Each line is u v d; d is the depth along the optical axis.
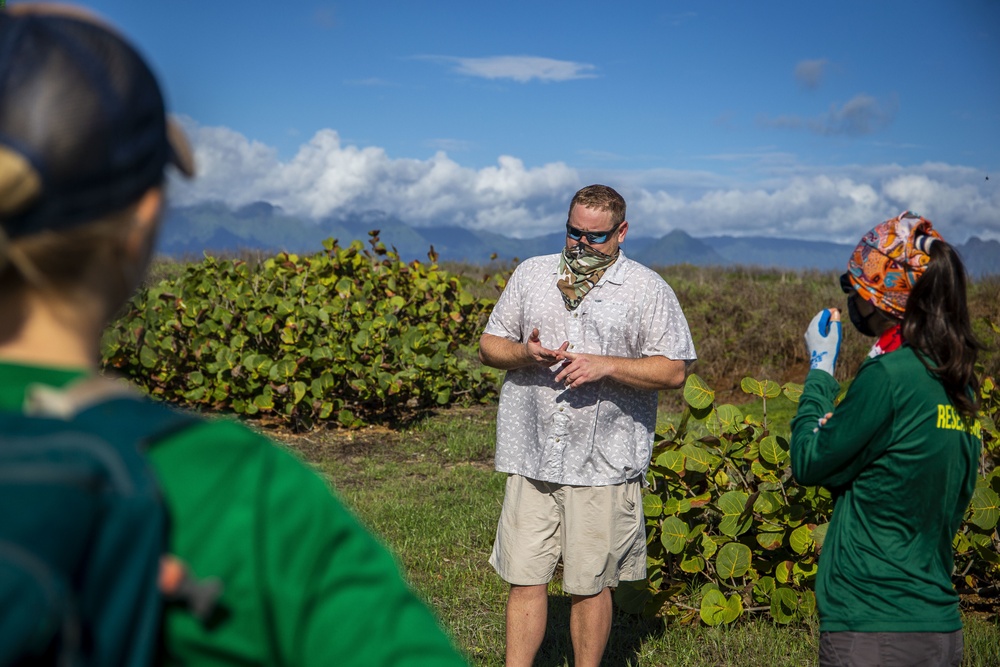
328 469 8.26
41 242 0.75
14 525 0.64
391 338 10.29
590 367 3.67
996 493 5.12
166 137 0.83
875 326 2.74
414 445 9.22
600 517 3.83
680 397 12.26
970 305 13.80
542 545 3.92
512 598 3.98
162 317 9.71
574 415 3.84
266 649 0.81
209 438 0.81
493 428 9.86
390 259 11.61
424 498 7.37
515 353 3.87
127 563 0.70
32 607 0.62
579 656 3.96
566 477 3.81
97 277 0.80
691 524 5.33
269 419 9.83
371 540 0.90
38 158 0.72
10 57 0.75
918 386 2.52
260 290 10.57
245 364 9.41
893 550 2.57
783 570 4.95
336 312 9.94
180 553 0.77
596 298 3.88
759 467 5.07
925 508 2.55
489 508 7.04
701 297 15.70
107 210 0.77
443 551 6.16
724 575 4.97
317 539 0.83
